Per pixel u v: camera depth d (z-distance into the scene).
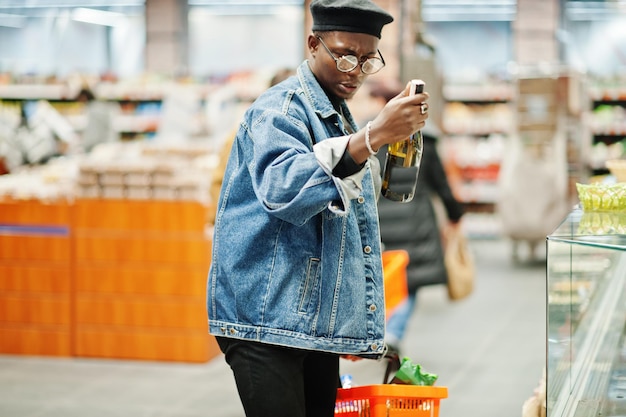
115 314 5.71
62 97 13.75
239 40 16.83
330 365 2.33
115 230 5.66
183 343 5.62
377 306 2.25
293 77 2.28
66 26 17.03
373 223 2.26
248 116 2.21
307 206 2.00
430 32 16.19
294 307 2.15
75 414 4.52
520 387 5.09
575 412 2.08
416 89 1.98
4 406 4.66
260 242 2.18
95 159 6.00
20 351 5.86
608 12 15.39
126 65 17.03
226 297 2.23
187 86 11.47
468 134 13.97
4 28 17.17
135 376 5.32
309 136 2.16
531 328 6.86
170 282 5.61
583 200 2.55
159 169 5.56
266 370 2.17
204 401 4.77
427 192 5.29
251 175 2.13
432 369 5.55
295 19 16.69
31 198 5.77
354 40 2.15
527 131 10.11
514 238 10.34
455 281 5.37
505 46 16.02
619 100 12.80
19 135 8.32
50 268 5.78
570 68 10.62
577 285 2.21
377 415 2.38
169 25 15.95
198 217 5.55
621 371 2.28
